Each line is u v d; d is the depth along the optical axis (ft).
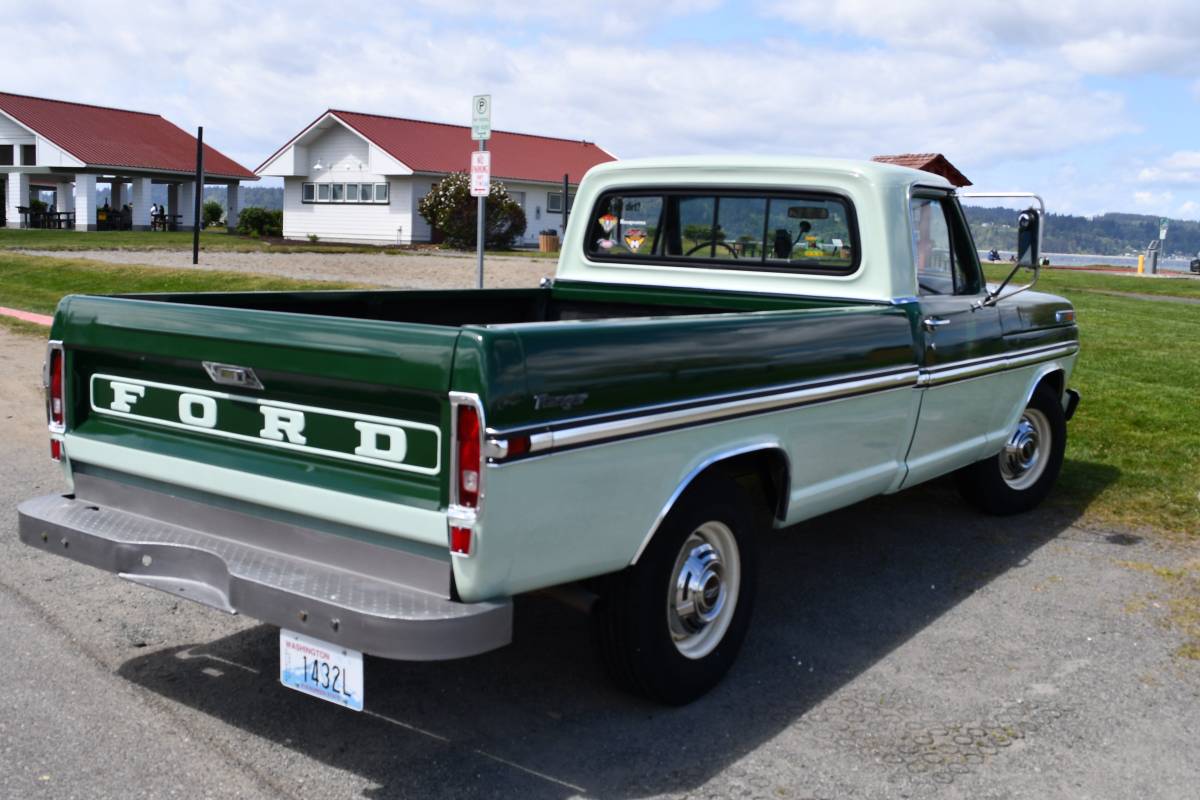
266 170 141.59
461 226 119.65
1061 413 22.03
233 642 14.78
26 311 50.78
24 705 12.69
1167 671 14.38
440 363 10.01
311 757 11.73
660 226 18.94
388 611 10.07
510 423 10.01
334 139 137.69
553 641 15.10
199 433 12.30
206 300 14.44
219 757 11.66
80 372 13.39
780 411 13.43
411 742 12.10
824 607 16.53
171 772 11.31
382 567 10.90
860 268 16.44
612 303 19.56
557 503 10.62
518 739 12.22
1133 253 151.53
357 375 10.55
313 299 16.03
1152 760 12.03
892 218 16.24
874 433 15.66
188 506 12.48
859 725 12.71
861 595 17.07
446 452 10.19
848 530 20.51
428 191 133.18
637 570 12.14
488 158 31.01
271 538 11.76
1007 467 21.24
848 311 14.70
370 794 10.98
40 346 40.88
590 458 10.86
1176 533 20.45
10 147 157.07
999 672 14.28
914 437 16.76
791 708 13.12
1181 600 17.01
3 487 21.61
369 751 11.88
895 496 22.93
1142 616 16.33
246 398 11.80
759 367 12.95
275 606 10.69
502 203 121.29
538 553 10.64
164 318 12.14
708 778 11.45
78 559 12.46
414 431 10.48
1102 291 80.12
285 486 11.29
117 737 12.02
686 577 12.89
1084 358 38.45
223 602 11.23
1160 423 28.22
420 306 17.98
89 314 12.94
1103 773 11.73
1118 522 21.13
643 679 12.50
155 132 155.53
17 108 142.72
